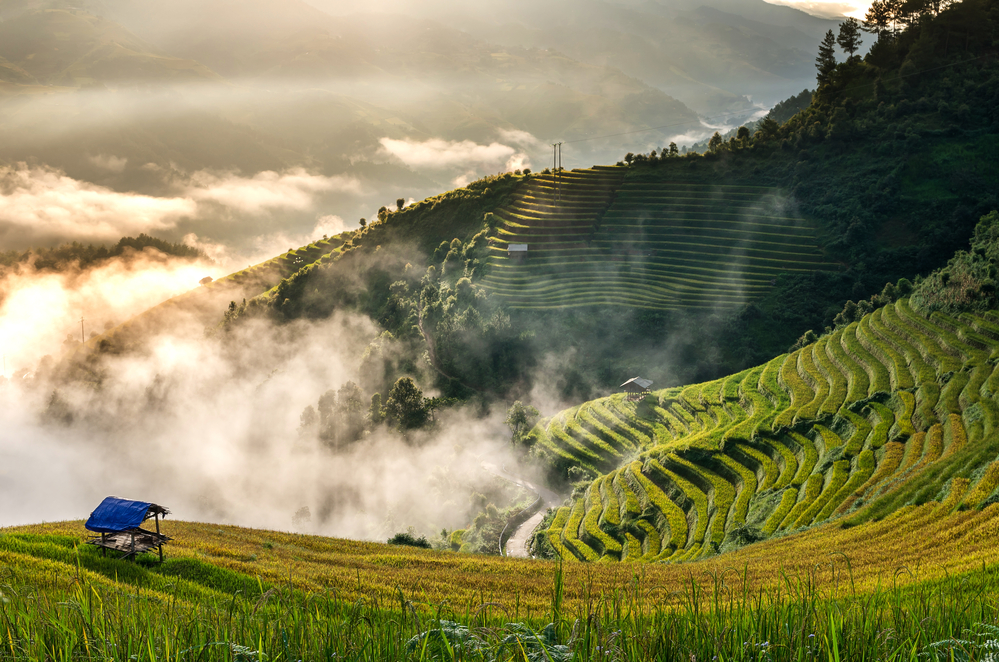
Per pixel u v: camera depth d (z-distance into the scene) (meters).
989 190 146.12
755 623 9.82
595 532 74.44
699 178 185.00
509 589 39.66
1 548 32.88
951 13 181.38
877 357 86.31
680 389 105.31
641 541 71.56
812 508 60.22
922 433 66.25
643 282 153.62
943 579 25.27
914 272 136.25
